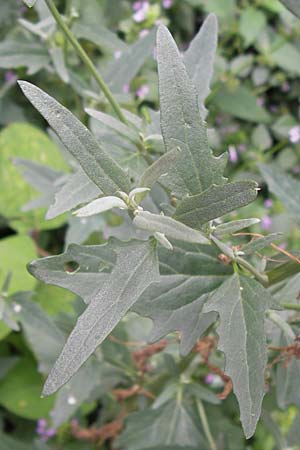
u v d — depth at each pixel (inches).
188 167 12.1
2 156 29.0
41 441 23.0
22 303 19.0
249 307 12.8
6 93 30.1
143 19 28.5
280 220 29.7
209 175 12.2
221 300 12.9
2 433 23.2
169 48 11.9
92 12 29.2
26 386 26.0
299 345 15.2
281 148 34.0
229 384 16.5
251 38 32.9
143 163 16.0
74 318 19.9
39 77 28.4
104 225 22.2
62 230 29.5
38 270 12.8
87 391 20.7
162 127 12.0
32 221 28.5
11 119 30.2
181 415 20.1
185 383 19.1
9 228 30.2
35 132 29.6
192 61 16.1
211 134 15.6
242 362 12.4
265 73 33.6
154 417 20.2
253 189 11.3
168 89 11.9
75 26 18.1
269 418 19.3
